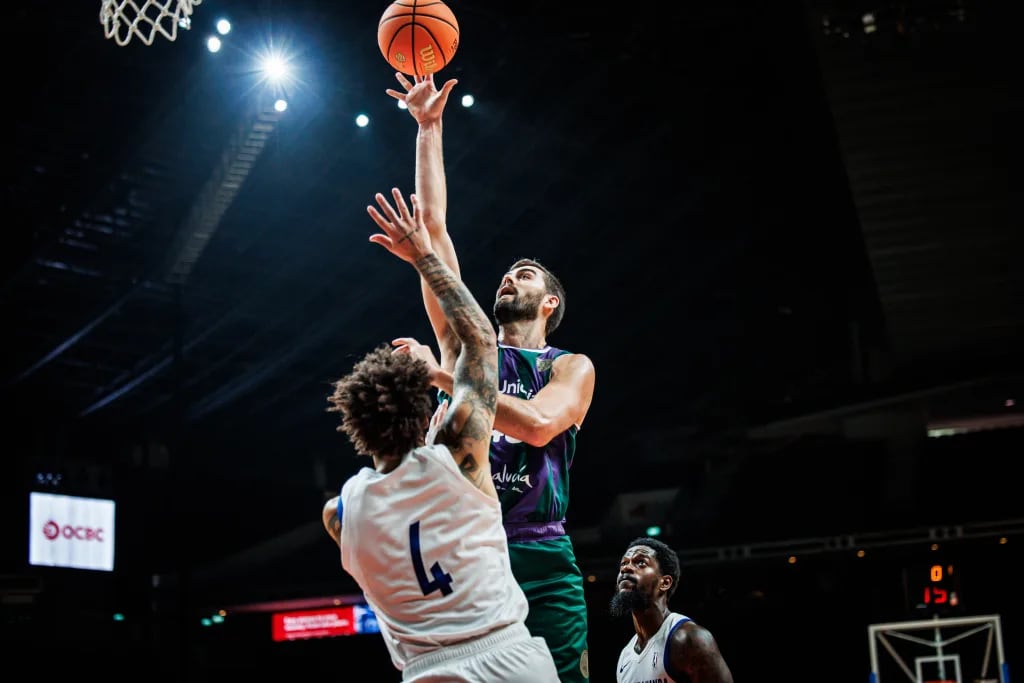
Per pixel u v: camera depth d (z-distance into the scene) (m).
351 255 15.86
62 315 15.95
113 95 12.14
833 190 14.32
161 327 16.80
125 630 18.67
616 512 19.95
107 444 19.50
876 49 9.97
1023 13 9.27
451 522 2.64
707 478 19.86
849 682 17.31
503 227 15.81
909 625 11.79
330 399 2.75
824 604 17.75
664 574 5.29
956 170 11.41
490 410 2.76
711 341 20.00
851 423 19.06
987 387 17.19
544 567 3.41
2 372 17.53
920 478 18.25
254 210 14.48
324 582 20.23
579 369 3.49
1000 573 16.95
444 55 3.75
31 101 11.95
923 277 13.67
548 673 2.68
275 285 16.20
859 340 18.92
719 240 17.25
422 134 3.62
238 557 20.39
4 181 13.03
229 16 11.46
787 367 20.89
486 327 2.83
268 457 20.91
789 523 18.33
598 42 13.06
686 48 13.25
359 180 14.49
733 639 18.14
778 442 19.67
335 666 19.69
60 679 17.77
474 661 2.60
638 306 18.70
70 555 17.88
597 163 15.24
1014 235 12.53
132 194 13.58
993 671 16.53
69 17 11.05
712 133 14.78
